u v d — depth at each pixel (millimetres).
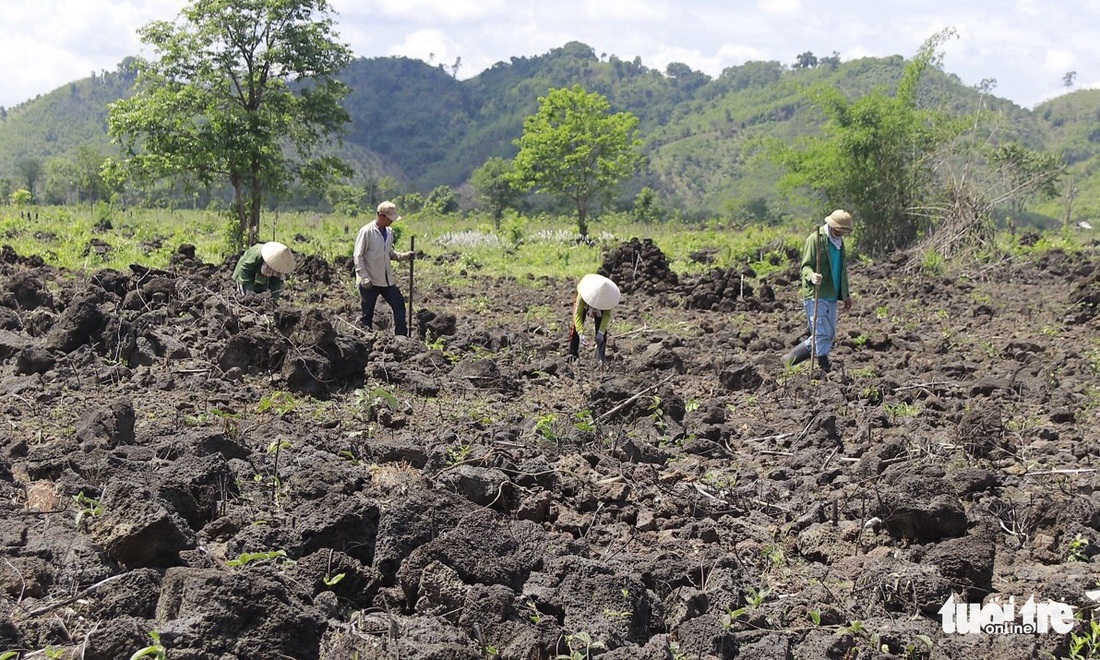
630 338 13742
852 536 6281
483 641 4629
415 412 8727
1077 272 21219
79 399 8367
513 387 9984
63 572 4723
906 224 30391
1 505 5520
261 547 5250
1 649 4148
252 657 4211
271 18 28359
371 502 5590
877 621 5184
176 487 5652
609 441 7855
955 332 14883
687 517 6566
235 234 27797
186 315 11555
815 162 30734
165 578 4527
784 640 4738
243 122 27766
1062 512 6543
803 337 13000
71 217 37031
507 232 35750
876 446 8008
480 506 6102
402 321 12195
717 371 11266
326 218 44062
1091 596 5426
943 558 5656
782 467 7746
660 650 4445
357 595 5074
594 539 6145
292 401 8672
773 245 26266
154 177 28453
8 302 12031
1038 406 10062
